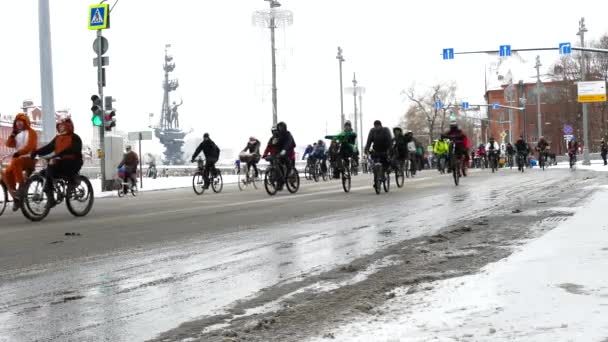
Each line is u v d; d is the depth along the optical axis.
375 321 6.32
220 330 6.60
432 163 95.56
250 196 28.59
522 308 5.89
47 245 13.18
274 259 10.78
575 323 5.20
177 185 47.38
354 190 30.62
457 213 17.64
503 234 13.03
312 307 7.42
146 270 9.98
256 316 7.12
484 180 36.22
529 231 13.30
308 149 49.88
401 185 32.06
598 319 5.25
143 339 6.35
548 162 83.25
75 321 7.02
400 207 20.09
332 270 9.69
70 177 20.23
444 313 6.11
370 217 17.30
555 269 7.63
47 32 36.28
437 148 54.75
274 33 63.59
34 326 6.85
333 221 16.52
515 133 169.38
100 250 12.23
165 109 142.75
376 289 8.25
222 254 11.42
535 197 22.22
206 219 18.02
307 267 9.98
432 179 40.00
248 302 7.79
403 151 32.03
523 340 4.93
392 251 11.33
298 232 14.34
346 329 6.08
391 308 6.90
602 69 119.00
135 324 6.88
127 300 7.97
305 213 18.98
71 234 14.95
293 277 9.23
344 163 29.11
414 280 8.64
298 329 6.45
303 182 44.66
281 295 8.12
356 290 8.26
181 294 8.27
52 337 6.44
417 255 10.81
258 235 13.99
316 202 23.23
